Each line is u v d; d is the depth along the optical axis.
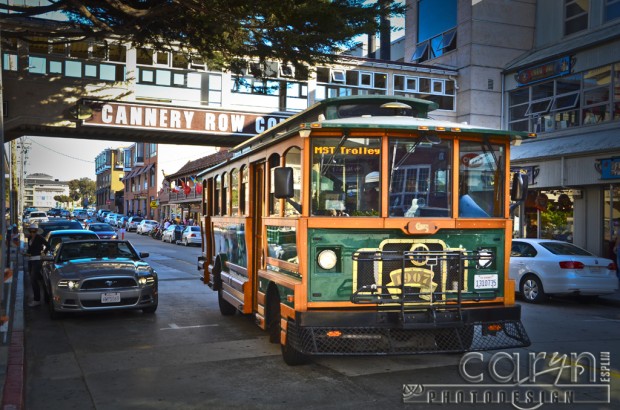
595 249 18.56
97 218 73.50
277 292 7.70
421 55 28.23
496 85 24.94
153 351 8.20
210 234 12.75
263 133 8.87
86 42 20.62
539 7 23.94
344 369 7.13
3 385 6.13
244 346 8.46
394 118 7.07
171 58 22.30
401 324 6.38
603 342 8.83
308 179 6.52
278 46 10.58
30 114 20.73
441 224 6.65
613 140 17.41
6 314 10.22
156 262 24.42
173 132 22.33
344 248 6.51
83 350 8.31
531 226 21.41
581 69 19.97
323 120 7.34
